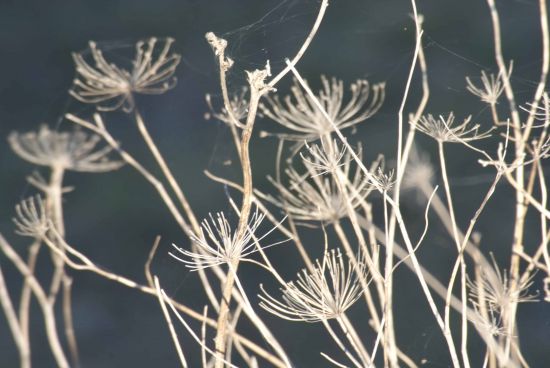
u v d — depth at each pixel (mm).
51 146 2797
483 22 7613
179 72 7938
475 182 6551
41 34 9484
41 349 5895
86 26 9430
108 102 7902
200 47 8086
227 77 3553
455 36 7574
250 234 2113
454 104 6309
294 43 5254
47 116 8703
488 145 6746
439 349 4629
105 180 7707
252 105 1914
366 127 7070
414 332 4953
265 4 8094
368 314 5344
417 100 6895
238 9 8297
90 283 6609
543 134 2402
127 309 6258
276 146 7293
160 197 7383
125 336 5945
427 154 6371
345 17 8219
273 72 5207
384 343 2252
